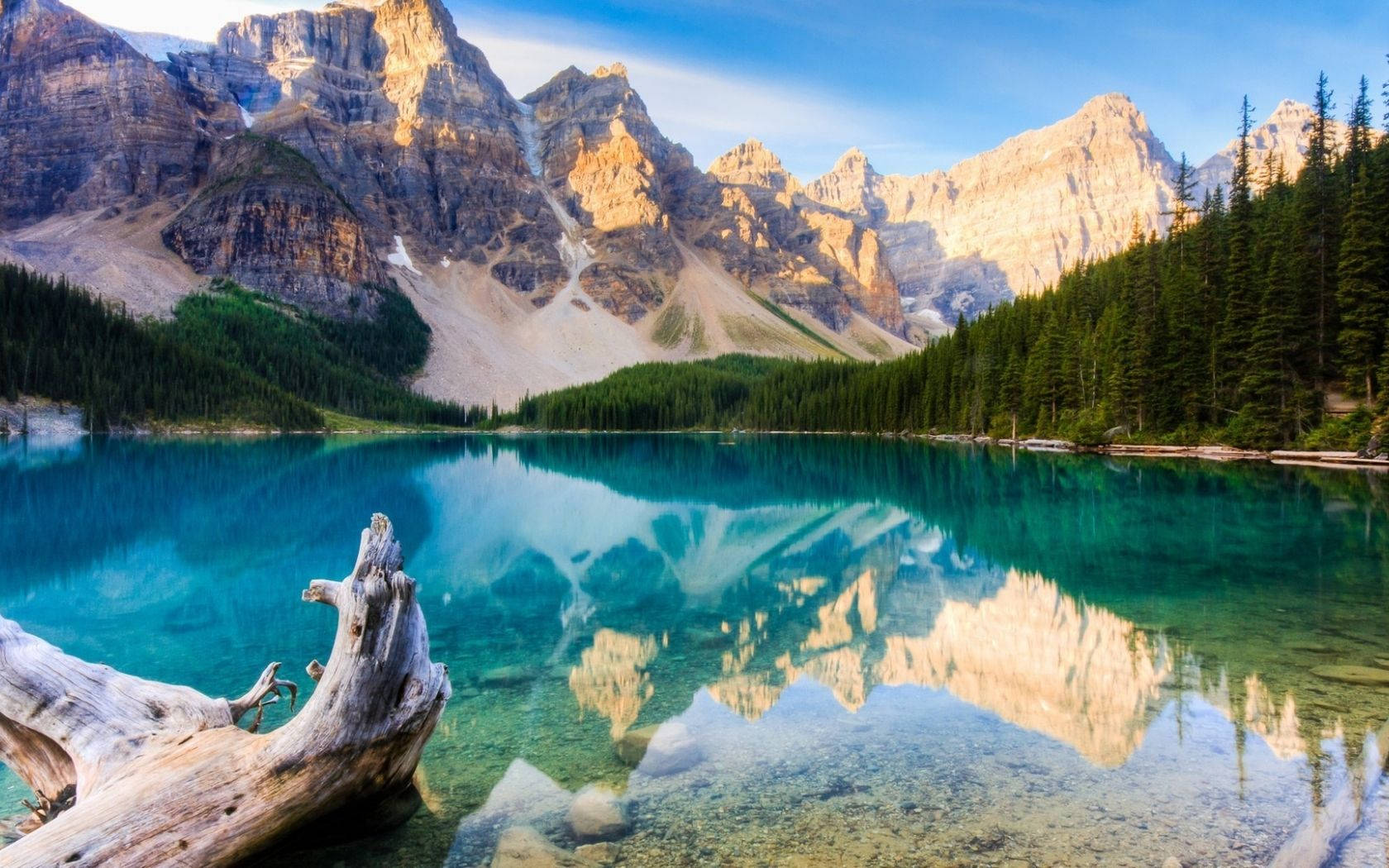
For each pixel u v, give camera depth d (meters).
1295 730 8.52
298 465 55.94
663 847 6.50
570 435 149.62
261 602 16.11
